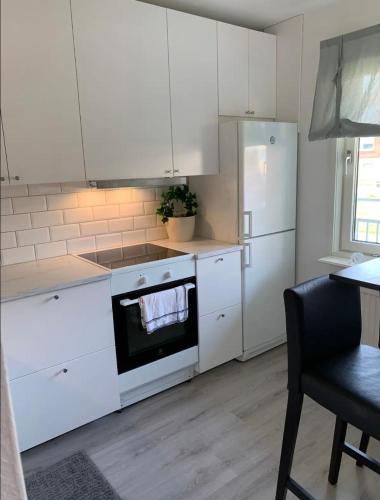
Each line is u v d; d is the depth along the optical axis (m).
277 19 2.84
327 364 1.42
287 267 3.05
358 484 1.79
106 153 2.22
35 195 2.38
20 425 1.94
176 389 2.61
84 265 2.29
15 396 1.90
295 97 2.90
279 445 2.05
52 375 2.00
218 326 2.70
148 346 2.38
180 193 2.87
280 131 2.76
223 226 2.82
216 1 2.49
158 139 2.41
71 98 2.05
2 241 2.29
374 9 2.37
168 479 1.86
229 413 2.34
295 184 2.96
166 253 2.53
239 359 2.95
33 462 1.99
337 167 2.76
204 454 2.01
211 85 2.61
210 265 2.57
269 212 2.81
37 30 1.90
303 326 1.37
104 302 2.13
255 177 2.68
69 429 2.11
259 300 2.91
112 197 2.70
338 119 2.54
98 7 2.07
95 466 1.95
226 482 1.83
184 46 2.44
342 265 2.72
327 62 2.56
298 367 1.40
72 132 2.09
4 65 1.83
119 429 2.23
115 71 2.18
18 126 1.92
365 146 2.67
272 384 2.63
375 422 1.19
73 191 2.53
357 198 2.79
